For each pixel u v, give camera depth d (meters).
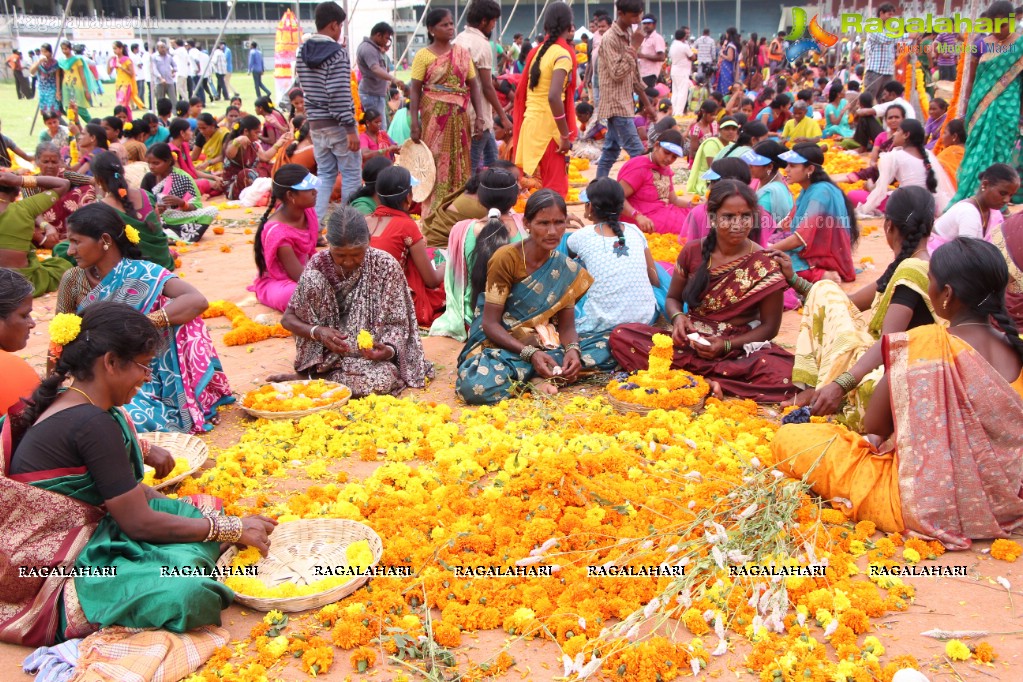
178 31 38.50
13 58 28.03
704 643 3.45
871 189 12.41
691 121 22.39
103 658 3.22
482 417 5.49
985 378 3.94
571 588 3.66
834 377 5.12
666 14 58.53
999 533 4.03
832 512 4.18
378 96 13.24
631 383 5.71
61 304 5.22
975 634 3.40
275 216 7.89
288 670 3.33
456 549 3.93
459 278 7.21
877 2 23.12
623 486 4.38
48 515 3.40
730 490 4.29
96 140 12.30
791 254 7.84
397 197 7.10
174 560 3.50
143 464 4.02
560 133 10.02
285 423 5.36
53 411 3.42
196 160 16.33
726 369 5.83
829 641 3.43
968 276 4.01
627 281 6.35
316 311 5.98
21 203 8.41
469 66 10.34
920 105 18.12
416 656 3.36
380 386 5.93
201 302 5.27
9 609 3.48
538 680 3.23
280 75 23.09
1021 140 10.05
